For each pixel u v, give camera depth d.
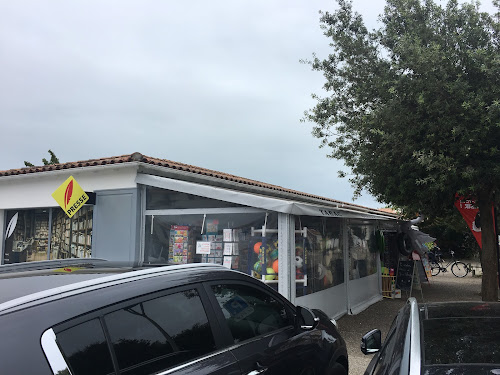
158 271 2.40
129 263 2.96
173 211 7.76
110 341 1.88
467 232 26.39
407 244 13.64
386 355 2.43
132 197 8.05
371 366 2.86
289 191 11.88
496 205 9.62
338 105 10.70
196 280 2.55
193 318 2.37
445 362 1.96
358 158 9.95
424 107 7.61
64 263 2.99
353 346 6.82
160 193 7.95
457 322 2.45
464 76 7.66
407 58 7.83
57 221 9.80
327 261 8.65
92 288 1.99
